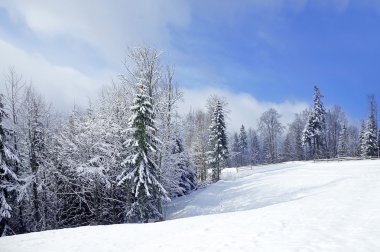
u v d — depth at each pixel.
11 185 27.39
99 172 28.12
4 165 26.34
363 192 19.38
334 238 11.34
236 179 48.12
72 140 32.78
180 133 35.41
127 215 28.38
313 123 78.50
